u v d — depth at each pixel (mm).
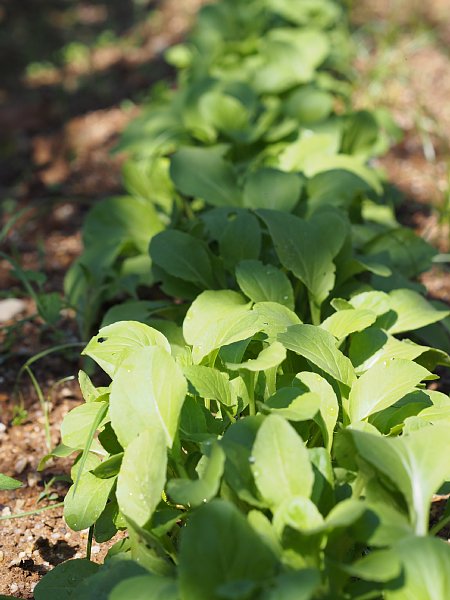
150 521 1055
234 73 2113
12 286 1733
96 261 1567
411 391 1156
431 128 2201
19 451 1381
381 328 1313
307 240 1346
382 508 1019
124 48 3137
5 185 2207
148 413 1102
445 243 1755
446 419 1157
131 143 1886
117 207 1627
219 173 1563
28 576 1202
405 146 2162
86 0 3824
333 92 2295
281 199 1498
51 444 1390
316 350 1166
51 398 1462
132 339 1185
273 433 1042
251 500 1026
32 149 2398
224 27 2426
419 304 1335
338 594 1001
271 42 2102
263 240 1466
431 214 1870
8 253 1856
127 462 1066
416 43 2535
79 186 2154
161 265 1361
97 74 2900
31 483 1331
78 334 1588
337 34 2535
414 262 1522
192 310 1272
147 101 2557
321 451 1074
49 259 1825
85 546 1237
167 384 1106
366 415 1145
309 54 2205
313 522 1002
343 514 982
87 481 1154
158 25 3287
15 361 1536
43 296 1534
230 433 1067
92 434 1101
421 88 2432
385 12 2961
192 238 1389
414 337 1473
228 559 963
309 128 1777
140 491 1052
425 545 973
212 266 1397
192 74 2201
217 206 1541
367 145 1810
